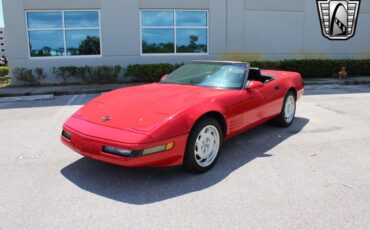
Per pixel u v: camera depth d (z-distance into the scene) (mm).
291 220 3031
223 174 4074
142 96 4422
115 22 13711
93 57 13844
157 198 3471
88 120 4000
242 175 4043
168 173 4109
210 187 3721
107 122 3832
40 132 6164
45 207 3297
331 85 13094
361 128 6250
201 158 4102
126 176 4031
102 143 3605
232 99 4539
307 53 15656
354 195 3514
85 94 11469
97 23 13727
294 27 15289
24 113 8047
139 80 13945
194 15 14320
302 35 15445
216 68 5301
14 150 5090
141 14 13883
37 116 7664
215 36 14570
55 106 9000
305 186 3730
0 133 6137
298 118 7113
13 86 13281
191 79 5211
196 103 4062
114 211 3215
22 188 3721
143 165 3535
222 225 2957
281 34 15188
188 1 14078
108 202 3395
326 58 15883
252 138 5590
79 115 4234
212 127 4172
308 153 4832
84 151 3787
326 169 4227
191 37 14453
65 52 13781
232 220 3037
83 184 3816
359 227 2914
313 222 2998
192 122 3840
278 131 6035
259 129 6176
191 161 3926
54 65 13703
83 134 3783
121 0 13594
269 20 14953
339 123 6648
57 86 12969
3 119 7387
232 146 5164
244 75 5027
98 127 3795
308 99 9609
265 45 15086
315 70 14773
